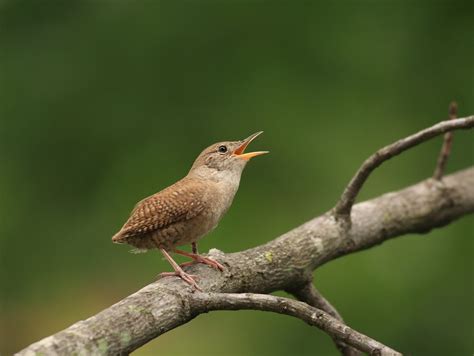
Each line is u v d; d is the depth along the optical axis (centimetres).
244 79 1362
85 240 1295
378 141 1284
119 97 1363
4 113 1357
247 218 1253
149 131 1344
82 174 1344
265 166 1294
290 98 1335
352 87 1353
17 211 1312
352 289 1152
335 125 1302
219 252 686
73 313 1249
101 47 1395
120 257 1273
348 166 1255
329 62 1380
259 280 677
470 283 1164
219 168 770
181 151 1322
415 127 1304
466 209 876
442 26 1395
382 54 1382
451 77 1342
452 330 1126
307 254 715
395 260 1184
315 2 1432
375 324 1133
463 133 1280
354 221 793
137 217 696
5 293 1278
